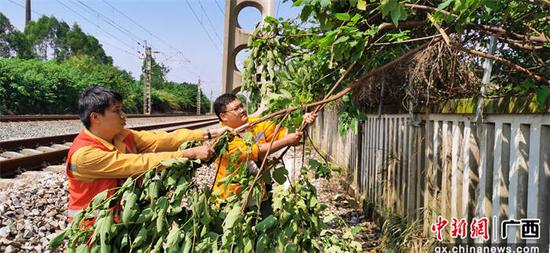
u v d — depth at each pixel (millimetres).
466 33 2338
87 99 2051
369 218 4621
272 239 1901
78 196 2059
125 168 1941
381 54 2678
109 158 1966
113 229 1730
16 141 8266
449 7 1990
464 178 2605
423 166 3322
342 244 2180
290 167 4352
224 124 2830
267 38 2672
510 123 2139
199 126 22422
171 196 1892
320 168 2207
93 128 2074
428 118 3145
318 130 11250
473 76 2385
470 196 2535
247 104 3094
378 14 2055
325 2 1723
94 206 1777
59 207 4652
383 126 4453
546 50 2189
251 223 1941
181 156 1932
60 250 3627
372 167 4793
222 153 1989
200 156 1923
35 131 12156
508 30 2232
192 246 1776
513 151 2109
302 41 2615
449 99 2732
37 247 3584
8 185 5352
